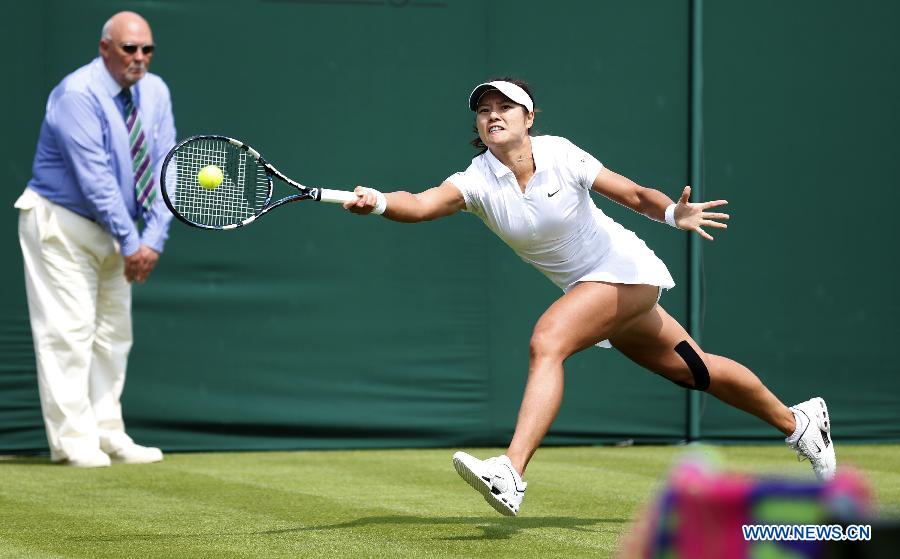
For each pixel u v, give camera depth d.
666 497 3.93
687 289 27.62
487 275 27.11
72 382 23.12
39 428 25.31
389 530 15.17
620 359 27.61
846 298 28.28
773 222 27.98
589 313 14.82
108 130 22.59
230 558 13.11
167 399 26.02
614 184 14.84
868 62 28.31
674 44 27.64
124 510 17.08
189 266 26.06
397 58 26.80
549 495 18.91
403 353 26.84
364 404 26.73
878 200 28.38
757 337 27.94
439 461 24.33
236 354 26.30
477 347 27.08
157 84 23.62
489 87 14.73
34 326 23.17
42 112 25.33
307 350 26.55
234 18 26.16
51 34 25.34
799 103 28.05
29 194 23.08
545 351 14.57
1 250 25.12
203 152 17.56
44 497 18.56
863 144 28.31
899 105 28.45
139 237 24.44
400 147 26.81
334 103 26.56
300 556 13.19
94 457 23.11
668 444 27.77
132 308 25.86
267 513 16.75
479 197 15.09
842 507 3.87
